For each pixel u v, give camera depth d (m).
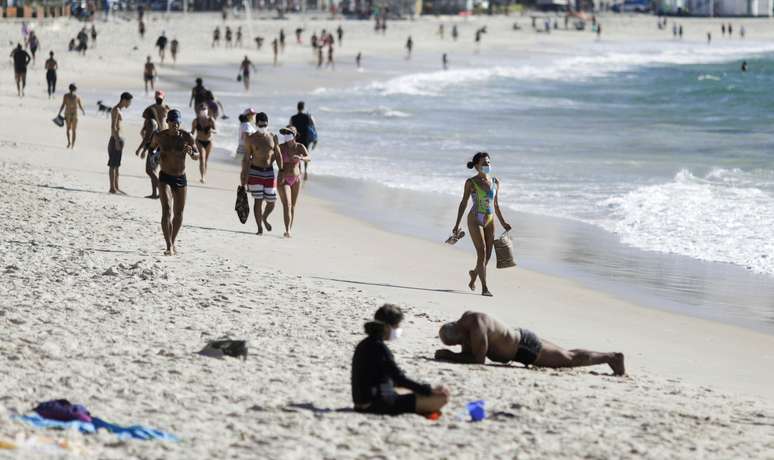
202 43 173.88
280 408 16.16
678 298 29.84
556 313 27.39
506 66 174.75
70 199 37.66
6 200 36.25
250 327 21.92
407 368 19.30
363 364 16.09
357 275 29.78
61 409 14.30
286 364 19.12
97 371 17.52
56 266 26.44
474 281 29.02
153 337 20.38
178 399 16.27
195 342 20.23
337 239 35.66
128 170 47.84
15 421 13.84
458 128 77.81
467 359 20.14
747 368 23.03
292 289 26.34
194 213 37.66
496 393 18.02
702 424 17.28
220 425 15.01
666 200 45.06
